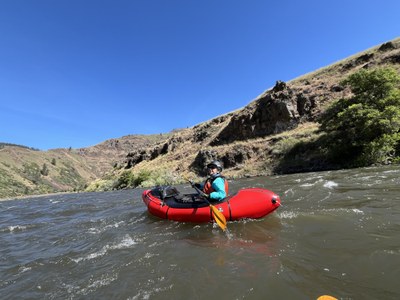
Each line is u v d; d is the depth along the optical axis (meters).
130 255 4.94
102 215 10.02
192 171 37.53
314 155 25.06
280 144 29.11
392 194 7.31
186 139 56.94
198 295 3.24
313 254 4.02
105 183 45.50
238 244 4.84
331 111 25.45
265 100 36.59
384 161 18.72
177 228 6.52
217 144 41.72
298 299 2.92
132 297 3.38
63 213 11.91
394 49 34.50
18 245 6.77
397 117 19.06
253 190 6.55
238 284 3.37
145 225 7.27
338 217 5.75
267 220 6.17
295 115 33.66
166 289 3.48
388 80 21.19
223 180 6.79
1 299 3.79
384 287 3.00
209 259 4.27
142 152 66.38
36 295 3.80
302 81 41.66
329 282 3.20
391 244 4.07
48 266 4.92
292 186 11.48
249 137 37.16
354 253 3.90
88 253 5.38
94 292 3.67
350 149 22.06
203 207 6.63
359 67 36.03
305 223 5.62
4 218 12.21
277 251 4.29
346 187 9.30
